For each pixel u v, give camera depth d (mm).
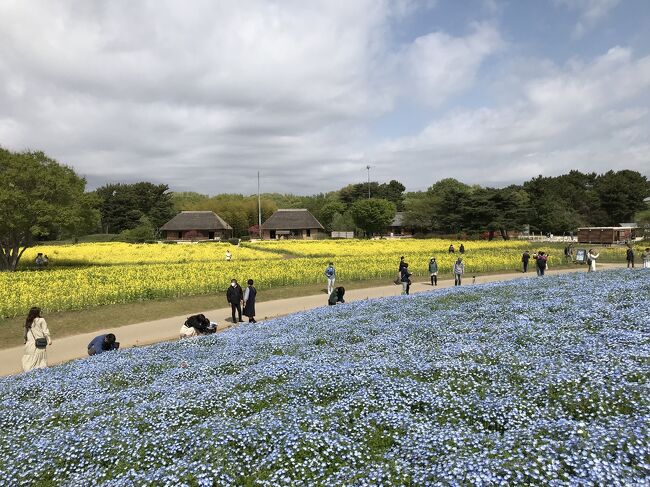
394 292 33594
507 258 51906
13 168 42250
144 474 6371
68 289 30078
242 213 134375
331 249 68250
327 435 6953
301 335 15148
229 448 6863
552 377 8156
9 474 6875
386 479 5691
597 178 167875
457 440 6344
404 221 125125
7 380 12875
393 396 8305
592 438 5719
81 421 9070
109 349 17172
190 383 10578
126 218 126250
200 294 31891
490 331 12875
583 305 15258
